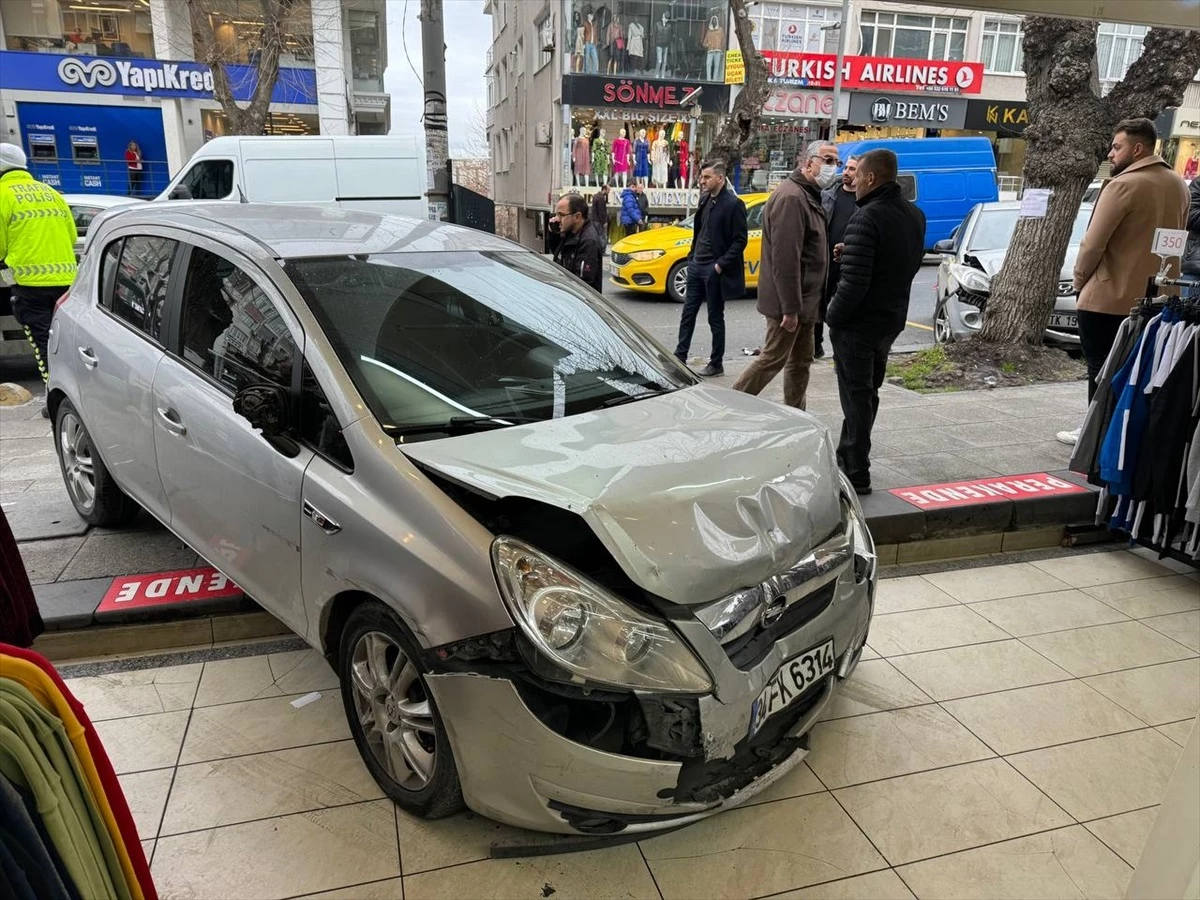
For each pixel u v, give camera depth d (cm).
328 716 303
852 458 464
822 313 820
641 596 218
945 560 451
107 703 309
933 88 2644
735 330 1074
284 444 262
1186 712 316
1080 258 512
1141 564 445
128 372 342
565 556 228
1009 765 285
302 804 258
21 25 1964
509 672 209
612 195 2241
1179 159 3095
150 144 2052
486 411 268
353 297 286
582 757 208
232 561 300
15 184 610
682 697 211
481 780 220
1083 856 246
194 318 318
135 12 2003
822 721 307
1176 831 158
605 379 304
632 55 2219
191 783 267
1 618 185
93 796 122
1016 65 2741
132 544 403
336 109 2053
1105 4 214
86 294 395
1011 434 600
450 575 217
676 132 2281
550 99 2367
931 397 713
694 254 784
